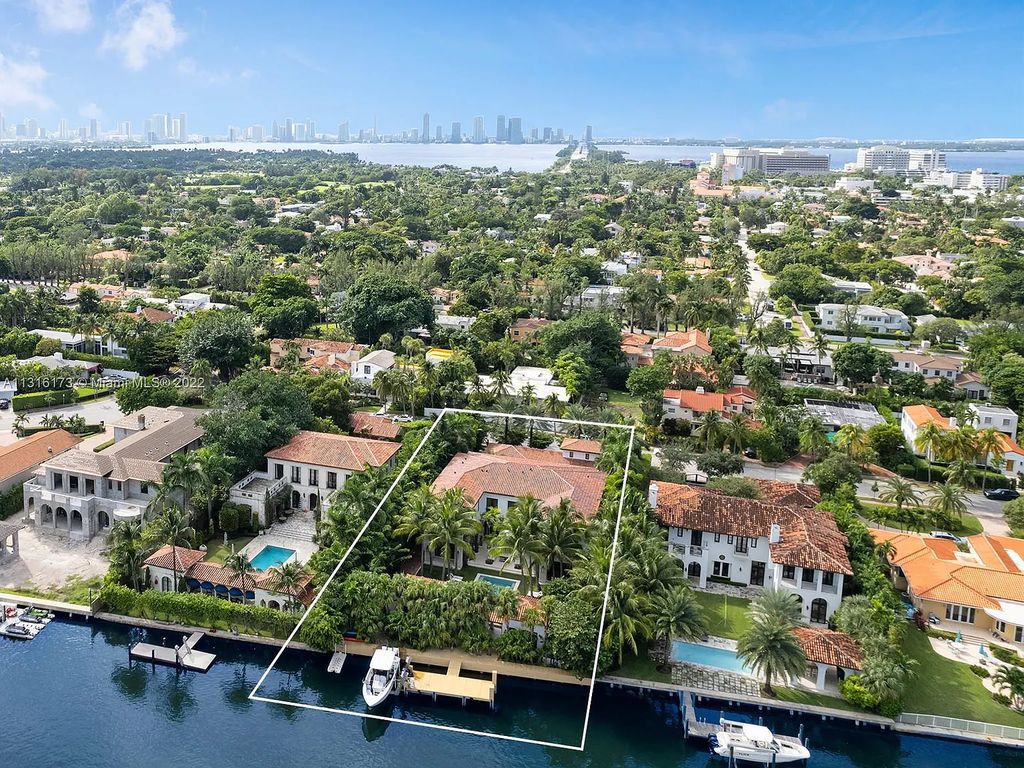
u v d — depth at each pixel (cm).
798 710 7475
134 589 8662
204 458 10050
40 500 10169
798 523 9344
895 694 7312
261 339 19200
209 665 7981
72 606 8575
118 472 10225
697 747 7225
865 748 7262
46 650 8175
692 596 8188
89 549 9769
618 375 17562
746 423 13588
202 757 6938
